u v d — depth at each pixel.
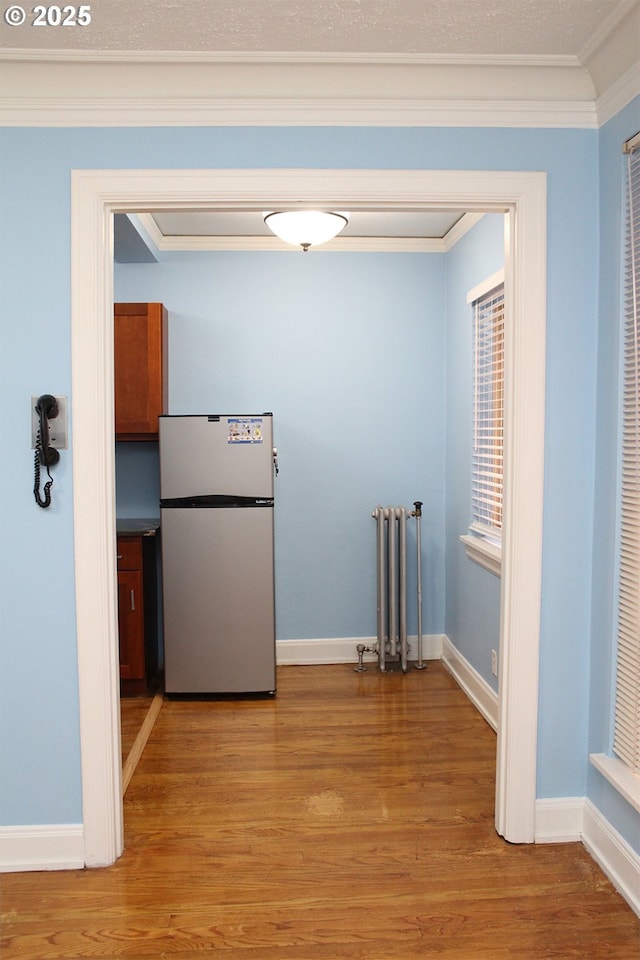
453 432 3.94
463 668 3.72
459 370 3.79
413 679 3.90
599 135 2.19
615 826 2.10
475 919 1.94
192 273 3.98
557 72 2.14
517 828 2.29
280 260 4.01
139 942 1.86
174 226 3.73
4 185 2.10
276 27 1.89
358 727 3.23
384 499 4.14
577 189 2.20
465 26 1.90
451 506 4.00
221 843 2.31
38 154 2.11
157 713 3.46
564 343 2.23
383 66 2.09
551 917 1.95
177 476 3.56
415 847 2.28
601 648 2.20
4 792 2.19
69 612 2.17
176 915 1.97
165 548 3.58
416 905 2.00
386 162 2.17
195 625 3.60
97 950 1.84
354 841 2.31
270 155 2.15
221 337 4.01
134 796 2.62
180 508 3.57
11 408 2.14
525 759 2.27
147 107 2.12
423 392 4.12
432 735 3.13
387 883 2.10
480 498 3.45
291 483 4.11
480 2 1.79
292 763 2.88
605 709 2.17
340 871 2.15
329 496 4.12
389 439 4.12
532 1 1.79
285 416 4.07
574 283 2.22
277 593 4.15
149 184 2.12
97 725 2.18
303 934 1.88
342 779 2.73
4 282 2.12
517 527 2.24
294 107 2.14
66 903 2.03
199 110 2.12
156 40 1.95
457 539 3.88
